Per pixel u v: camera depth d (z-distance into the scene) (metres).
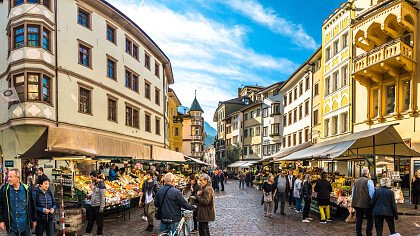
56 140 12.66
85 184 13.52
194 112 78.62
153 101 37.00
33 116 19.48
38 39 20.20
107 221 13.64
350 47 24.91
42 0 20.53
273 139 51.53
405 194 19.00
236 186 39.72
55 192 13.29
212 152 109.19
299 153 21.33
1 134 22.53
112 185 15.91
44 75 20.33
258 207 18.28
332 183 16.67
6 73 21.75
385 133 14.70
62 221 9.80
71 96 22.33
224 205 19.27
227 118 75.38
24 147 20.34
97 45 25.45
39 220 8.03
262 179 32.34
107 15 26.94
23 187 7.23
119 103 28.59
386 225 11.89
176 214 7.30
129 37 30.66
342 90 26.12
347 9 25.48
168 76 46.44
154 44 35.50
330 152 15.30
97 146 15.68
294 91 43.25
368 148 17.69
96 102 25.05
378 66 20.05
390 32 20.25
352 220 12.85
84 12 24.56
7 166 21.52
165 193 7.31
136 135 31.80
